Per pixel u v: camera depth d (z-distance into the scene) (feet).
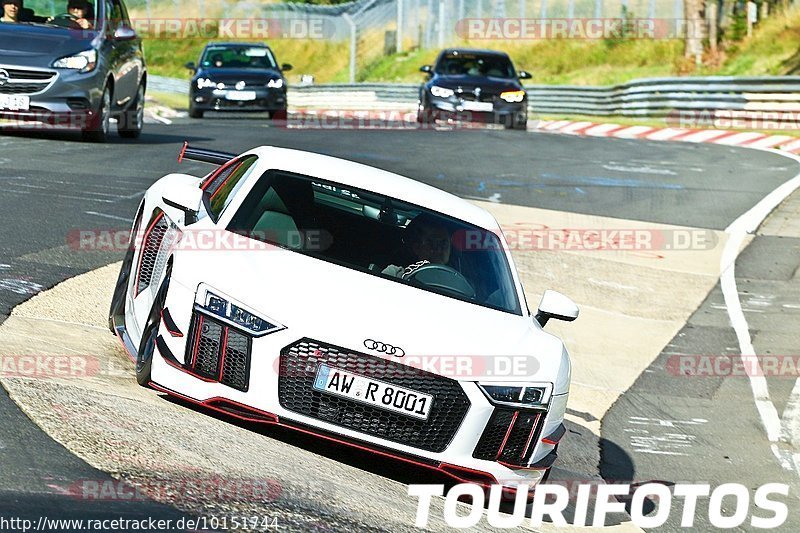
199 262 63.87
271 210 70.59
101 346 77.87
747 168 233.76
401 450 59.93
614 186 197.26
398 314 62.75
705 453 90.27
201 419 64.28
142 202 84.43
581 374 106.63
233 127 250.57
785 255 157.69
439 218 74.23
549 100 391.86
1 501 46.21
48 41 181.37
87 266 103.04
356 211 72.38
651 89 350.02
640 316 127.44
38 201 130.00
